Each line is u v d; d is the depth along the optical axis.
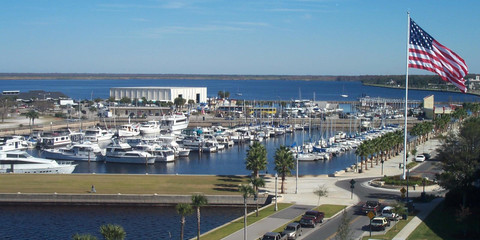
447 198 100.12
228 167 182.25
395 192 117.06
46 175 138.25
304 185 127.06
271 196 113.19
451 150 100.69
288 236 79.19
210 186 126.12
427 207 102.00
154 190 121.31
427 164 160.50
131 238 93.81
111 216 108.44
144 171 172.75
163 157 190.00
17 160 153.00
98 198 116.25
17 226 101.81
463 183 95.00
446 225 87.50
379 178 134.75
